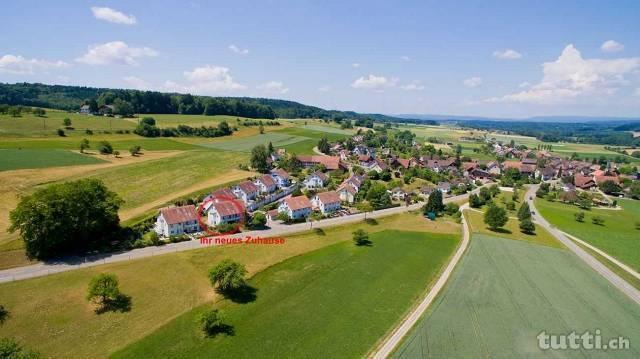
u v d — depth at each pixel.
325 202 122.25
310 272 79.31
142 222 96.56
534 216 137.88
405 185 172.75
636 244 109.38
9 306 60.50
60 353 52.00
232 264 69.00
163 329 57.91
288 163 182.25
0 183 113.69
